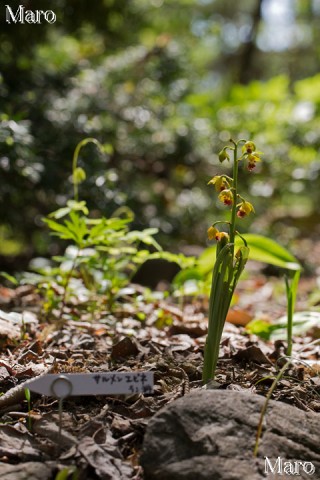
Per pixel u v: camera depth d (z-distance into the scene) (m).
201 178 2.96
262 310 1.98
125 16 3.26
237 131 3.01
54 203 2.46
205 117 3.06
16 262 2.83
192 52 3.65
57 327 1.39
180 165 2.92
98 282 1.64
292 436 0.85
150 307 1.64
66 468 0.81
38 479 0.81
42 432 0.91
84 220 1.45
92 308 1.50
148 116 2.85
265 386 1.10
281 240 3.13
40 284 1.55
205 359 1.05
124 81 3.05
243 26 7.42
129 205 2.43
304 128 3.20
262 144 3.00
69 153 2.34
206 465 0.80
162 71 3.13
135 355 1.21
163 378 1.09
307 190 3.30
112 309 1.56
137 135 2.79
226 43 7.39
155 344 1.28
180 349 1.25
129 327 1.46
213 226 1.03
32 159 2.04
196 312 1.74
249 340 1.39
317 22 7.62
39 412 0.98
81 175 1.61
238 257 1.03
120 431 0.92
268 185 3.07
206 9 6.96
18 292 1.76
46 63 2.75
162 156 2.85
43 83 2.57
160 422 0.84
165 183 2.92
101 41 3.29
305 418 0.89
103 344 1.29
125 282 1.64
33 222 2.64
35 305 1.63
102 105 2.63
